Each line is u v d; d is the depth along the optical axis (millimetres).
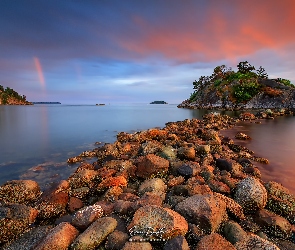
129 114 82562
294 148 19719
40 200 9000
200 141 20047
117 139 25562
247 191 8242
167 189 9930
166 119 58781
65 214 8602
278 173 12727
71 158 16656
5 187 9695
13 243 6742
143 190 9453
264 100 95875
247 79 108875
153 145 16203
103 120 55500
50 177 13062
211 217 6680
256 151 18500
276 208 8141
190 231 6422
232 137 25516
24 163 16188
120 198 8820
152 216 6375
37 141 25688
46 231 7254
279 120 48250
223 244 5547
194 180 10328
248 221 7371
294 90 93000
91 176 10992
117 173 11688
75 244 5945
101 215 7316
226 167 12695
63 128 38344
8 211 7371
